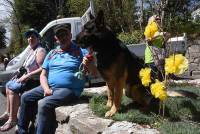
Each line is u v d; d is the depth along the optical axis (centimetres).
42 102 218
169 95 213
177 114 195
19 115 244
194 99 215
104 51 196
